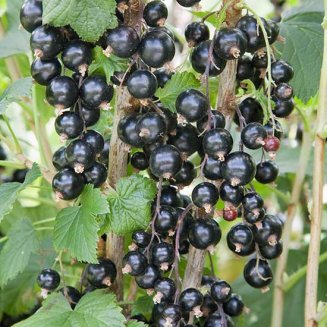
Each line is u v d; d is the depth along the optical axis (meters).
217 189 0.41
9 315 0.59
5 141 0.50
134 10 0.41
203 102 0.40
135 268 0.41
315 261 0.43
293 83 0.52
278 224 0.43
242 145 0.42
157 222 0.42
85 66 0.41
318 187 0.43
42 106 0.58
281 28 0.53
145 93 0.40
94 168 0.42
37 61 0.41
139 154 0.44
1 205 0.43
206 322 0.43
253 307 0.63
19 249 0.50
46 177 0.48
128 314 0.46
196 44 0.43
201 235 0.42
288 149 0.61
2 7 0.67
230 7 0.42
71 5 0.40
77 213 0.42
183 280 0.44
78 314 0.42
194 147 0.42
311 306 0.43
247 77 0.44
